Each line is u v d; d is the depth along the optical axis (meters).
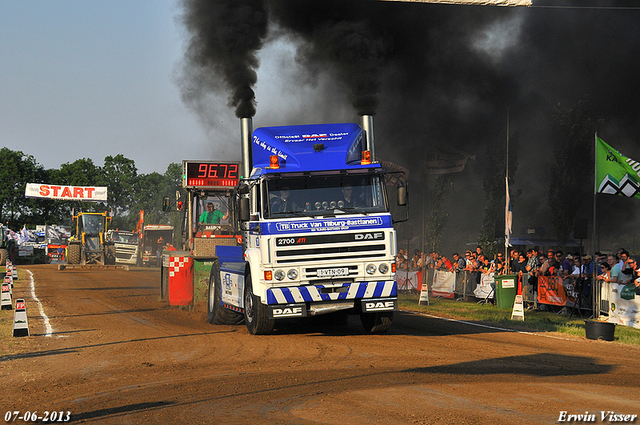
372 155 12.16
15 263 54.22
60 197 69.44
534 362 8.85
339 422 5.69
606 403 6.41
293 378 7.71
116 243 43.62
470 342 10.80
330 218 10.73
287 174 10.91
